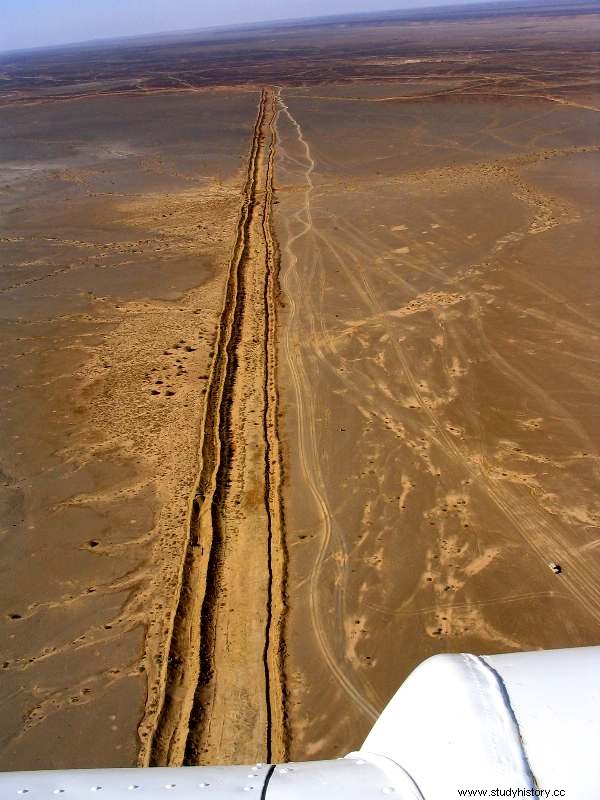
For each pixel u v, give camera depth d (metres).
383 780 1.56
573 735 1.46
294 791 1.53
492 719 1.51
